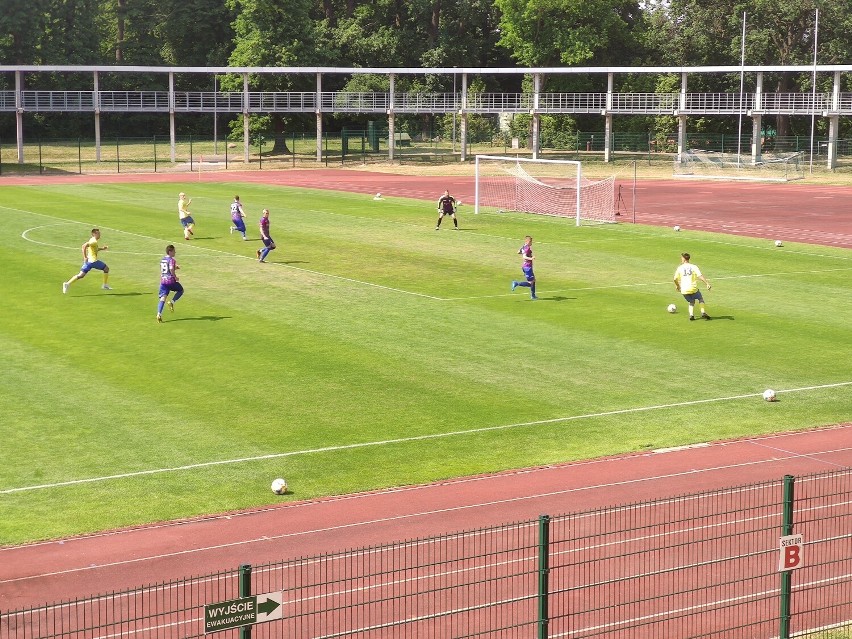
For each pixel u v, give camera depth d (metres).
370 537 17.61
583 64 122.31
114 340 31.33
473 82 130.12
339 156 113.25
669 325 33.81
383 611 14.61
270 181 87.88
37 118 128.12
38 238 50.94
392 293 38.56
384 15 134.50
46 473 20.97
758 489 19.61
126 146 120.75
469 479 20.62
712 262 46.16
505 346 31.00
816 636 14.09
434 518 18.48
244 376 27.75
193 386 26.86
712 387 27.23
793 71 107.00
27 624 14.35
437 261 45.72
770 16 116.44
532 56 115.56
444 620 14.39
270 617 11.08
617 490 19.83
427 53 127.88
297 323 33.62
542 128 124.19
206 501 19.53
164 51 142.00
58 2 130.50
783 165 101.12
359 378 27.67
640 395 26.48
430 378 27.72
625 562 16.27
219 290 38.75
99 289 38.75
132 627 14.16
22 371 27.98
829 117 106.38
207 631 10.78
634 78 124.12
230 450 22.38
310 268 43.62
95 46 134.38
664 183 88.75
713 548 16.78
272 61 110.81
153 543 17.47
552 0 112.44
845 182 89.19
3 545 17.42
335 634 13.62
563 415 24.88
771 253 48.97
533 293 37.66
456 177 94.12
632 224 59.50
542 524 12.50
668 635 14.16
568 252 48.62
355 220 60.09
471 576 15.75
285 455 22.09
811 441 23.03
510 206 68.31
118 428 23.66
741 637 14.18
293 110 107.44
